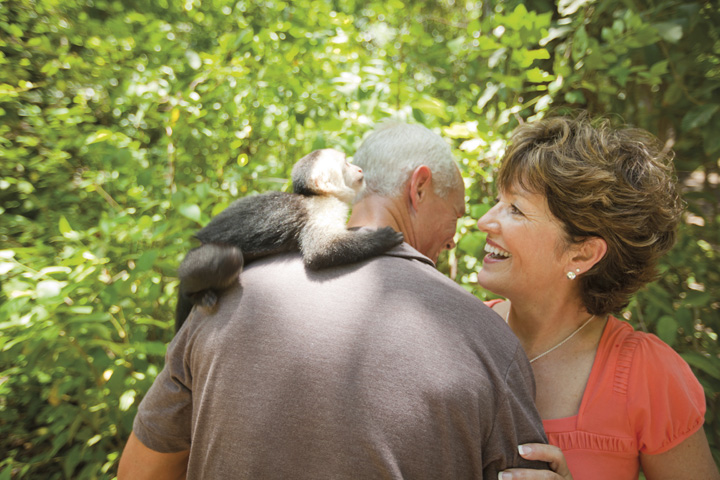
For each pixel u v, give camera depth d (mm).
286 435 1242
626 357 1590
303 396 1254
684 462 1546
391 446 1188
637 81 2832
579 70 3000
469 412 1224
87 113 4469
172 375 1510
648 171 1556
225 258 1480
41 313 2496
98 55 4480
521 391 1348
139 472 1574
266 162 3752
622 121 3092
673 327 2328
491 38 3129
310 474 1216
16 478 3506
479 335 1331
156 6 5039
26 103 5023
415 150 1790
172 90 3646
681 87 2977
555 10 3396
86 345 2805
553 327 1745
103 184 4027
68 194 4312
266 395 1276
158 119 3900
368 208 1794
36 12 5043
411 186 1780
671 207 1610
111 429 3049
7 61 4586
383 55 3918
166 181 3582
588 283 1679
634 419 1543
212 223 2043
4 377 3625
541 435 1364
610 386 1576
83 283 2807
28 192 4184
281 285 1441
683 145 3209
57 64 4234
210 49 4578
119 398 2840
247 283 1490
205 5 4363
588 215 1535
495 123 3291
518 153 1672
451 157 1882
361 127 3221
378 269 1446
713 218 3113
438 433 1204
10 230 4320
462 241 2609
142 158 3811
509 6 3395
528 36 2865
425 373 1232
